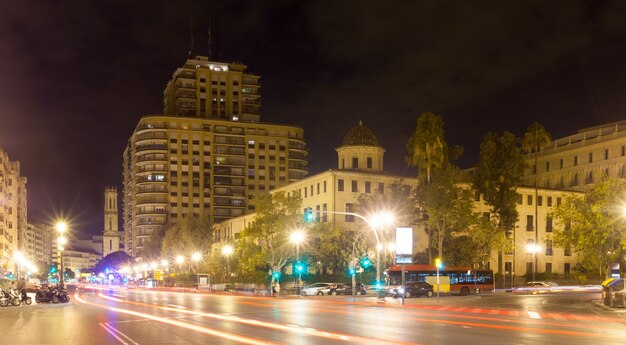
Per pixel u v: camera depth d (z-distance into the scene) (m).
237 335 21.95
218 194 165.25
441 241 71.25
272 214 76.50
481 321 28.78
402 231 48.78
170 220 160.12
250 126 170.62
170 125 163.62
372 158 93.56
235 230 123.88
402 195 77.62
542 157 124.00
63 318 32.12
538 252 98.44
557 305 45.59
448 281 69.06
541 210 100.12
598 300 51.31
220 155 166.62
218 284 91.44
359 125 95.00
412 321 28.66
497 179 80.44
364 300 55.38
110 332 23.66
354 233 80.69
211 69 174.25
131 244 186.25
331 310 38.56
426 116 74.19
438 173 71.44
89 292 92.44
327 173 88.38
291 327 25.17
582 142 114.31
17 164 174.62
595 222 48.12
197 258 112.50
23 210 180.12
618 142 106.88
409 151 75.50
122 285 175.75
